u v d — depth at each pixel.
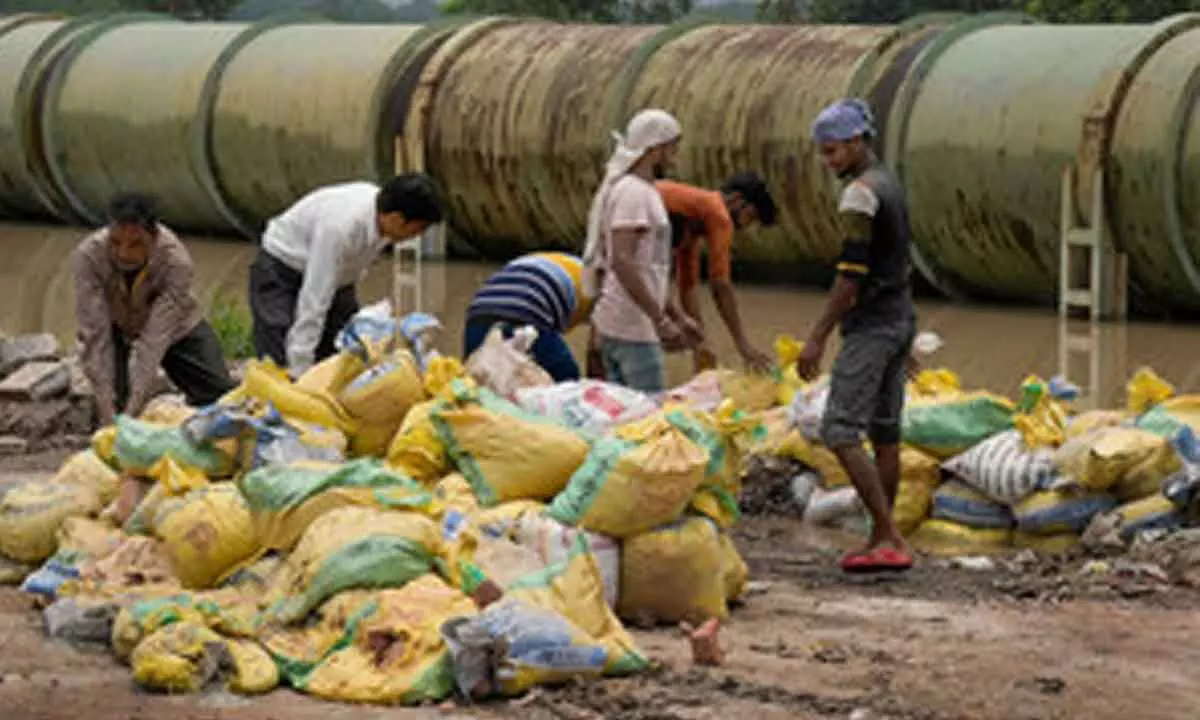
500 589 11.66
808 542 16.70
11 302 34.84
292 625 11.82
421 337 14.72
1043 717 10.83
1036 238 33.53
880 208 14.62
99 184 48.88
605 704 10.88
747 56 37.28
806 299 35.50
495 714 10.81
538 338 16.61
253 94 44.75
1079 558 15.54
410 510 12.45
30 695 11.20
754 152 36.41
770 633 12.76
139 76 47.28
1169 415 16.61
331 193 16.08
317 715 10.82
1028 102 33.28
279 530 12.55
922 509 16.86
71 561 13.42
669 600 12.73
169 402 18.84
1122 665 11.97
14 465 19.00
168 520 12.84
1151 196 31.84
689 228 18.20
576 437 13.30
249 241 46.84
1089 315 33.41
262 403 13.89
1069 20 58.72
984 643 12.53
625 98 38.28
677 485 12.53
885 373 15.09
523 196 40.34
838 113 14.70
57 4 92.69
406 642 11.23
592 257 16.61
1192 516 15.54
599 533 12.62
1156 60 32.34
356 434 14.11
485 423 13.36
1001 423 16.88
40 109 49.06
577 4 77.88
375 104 42.16
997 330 31.64
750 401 18.75
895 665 11.90
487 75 41.06
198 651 11.34
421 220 15.75
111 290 16.73
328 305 15.75
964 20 35.59
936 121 34.50
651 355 16.62
